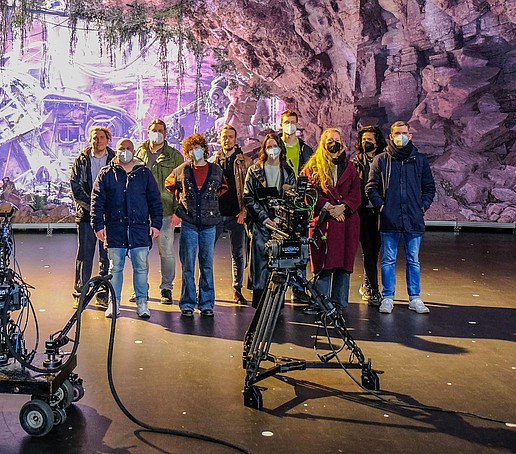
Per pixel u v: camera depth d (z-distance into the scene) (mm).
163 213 6277
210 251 5855
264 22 16766
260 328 3969
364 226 6309
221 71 18688
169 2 16188
